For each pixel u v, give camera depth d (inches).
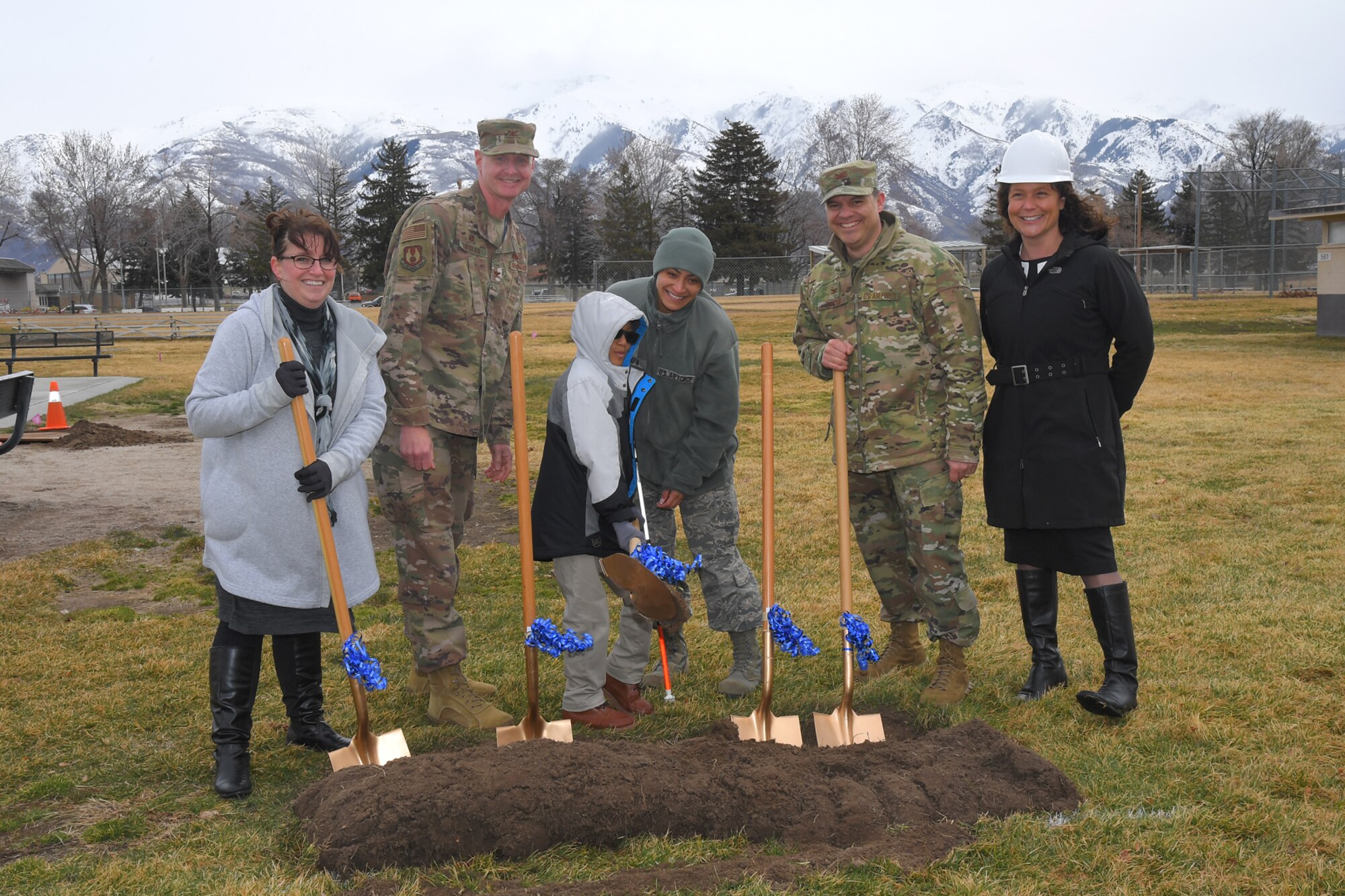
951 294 161.5
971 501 314.0
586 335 149.3
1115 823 118.0
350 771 124.9
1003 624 201.3
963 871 108.8
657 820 119.5
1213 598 208.4
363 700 136.8
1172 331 1087.6
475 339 160.7
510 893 105.4
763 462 149.9
